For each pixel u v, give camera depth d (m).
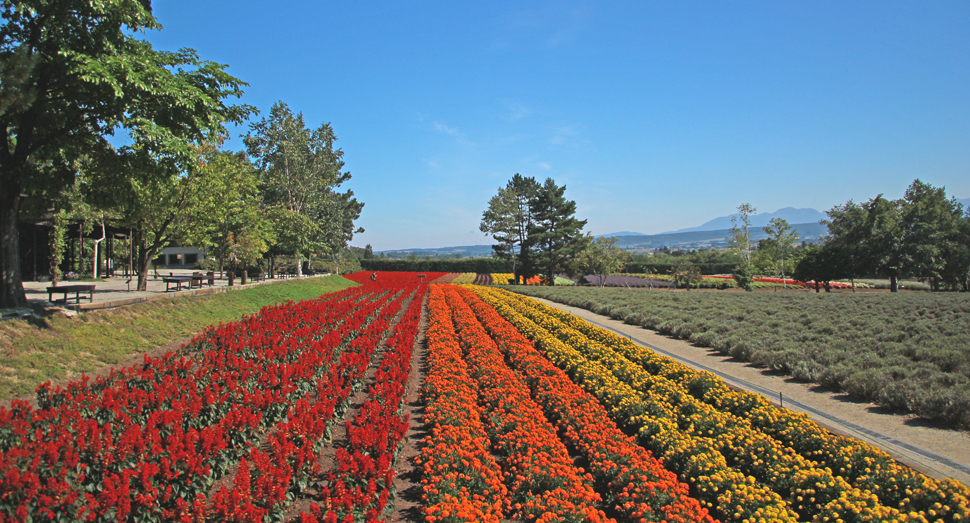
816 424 8.41
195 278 23.09
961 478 6.90
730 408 9.69
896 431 8.88
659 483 5.89
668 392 10.16
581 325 20.20
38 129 13.05
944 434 8.68
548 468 6.29
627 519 5.87
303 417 7.21
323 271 66.94
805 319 20.75
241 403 8.35
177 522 5.17
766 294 37.06
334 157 47.88
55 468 5.13
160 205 19.81
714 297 33.66
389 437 7.17
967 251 43.50
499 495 6.05
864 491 5.85
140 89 11.96
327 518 4.76
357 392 11.01
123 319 14.41
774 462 6.84
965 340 14.73
